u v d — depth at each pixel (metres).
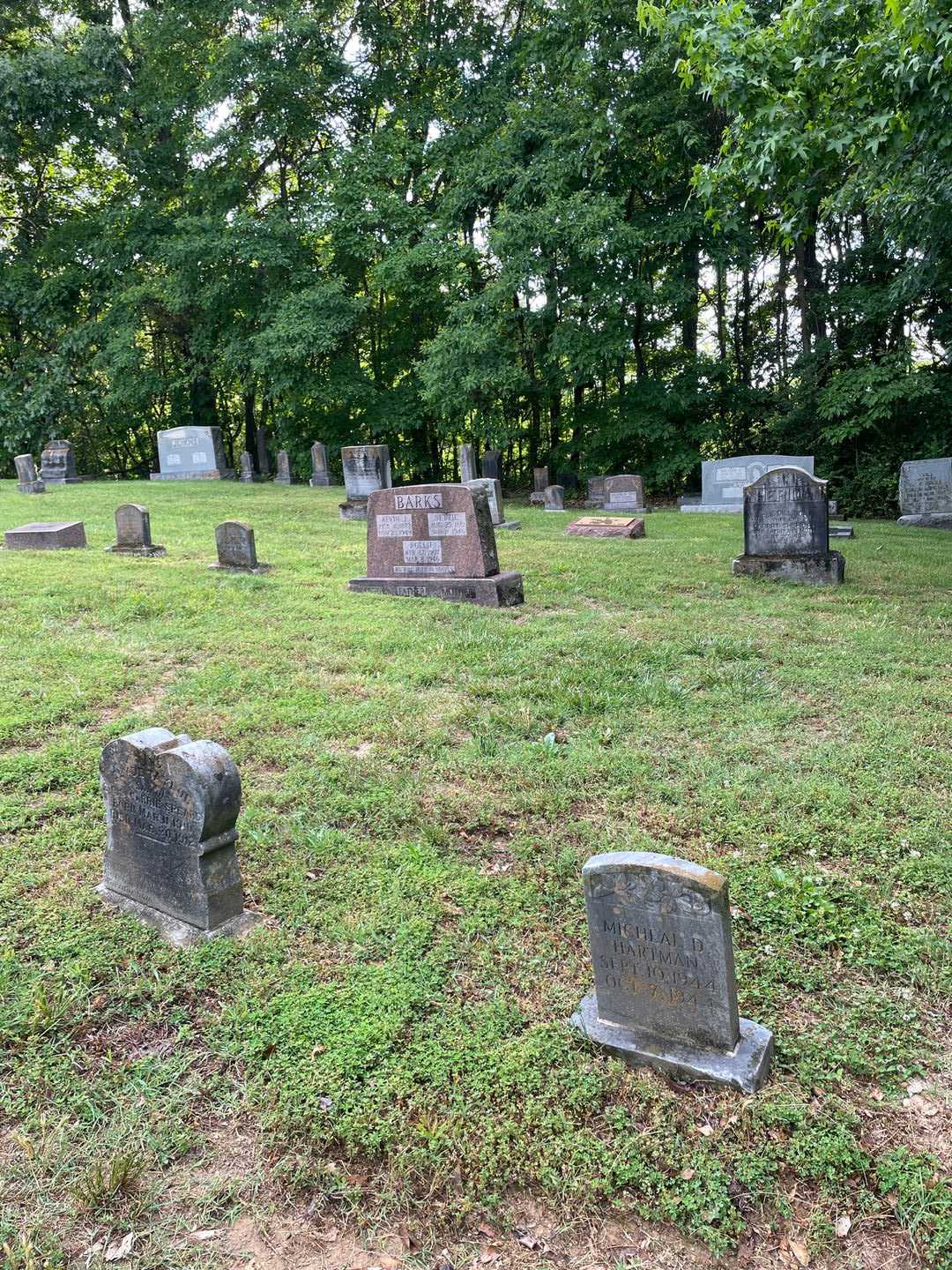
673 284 22.75
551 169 22.14
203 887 3.91
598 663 7.49
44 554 12.23
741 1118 2.91
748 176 10.17
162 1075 3.16
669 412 24.94
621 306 22.86
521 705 6.53
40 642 7.86
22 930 3.99
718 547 14.12
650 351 28.39
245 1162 2.84
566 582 11.06
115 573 10.81
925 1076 3.13
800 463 20.52
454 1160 2.79
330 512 18.41
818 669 7.28
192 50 27.55
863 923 3.92
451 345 23.58
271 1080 3.14
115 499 20.05
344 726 6.18
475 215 26.62
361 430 29.86
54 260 29.80
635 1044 3.21
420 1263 2.52
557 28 22.45
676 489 27.59
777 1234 2.58
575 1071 3.14
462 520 9.98
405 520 10.31
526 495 27.36
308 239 27.53
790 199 10.84
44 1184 2.74
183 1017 3.46
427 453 32.28
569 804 5.07
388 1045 3.25
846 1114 2.93
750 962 3.70
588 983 3.62
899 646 7.89
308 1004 3.48
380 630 8.52
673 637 8.33
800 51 9.77
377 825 4.87
